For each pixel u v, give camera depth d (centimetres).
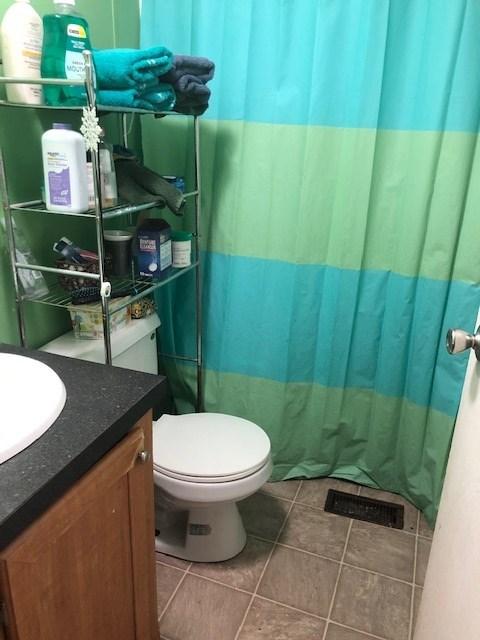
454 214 166
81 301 152
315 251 184
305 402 206
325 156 173
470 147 159
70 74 131
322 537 188
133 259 171
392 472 208
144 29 181
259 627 155
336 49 162
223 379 209
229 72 174
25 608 81
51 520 83
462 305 171
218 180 186
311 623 156
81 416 96
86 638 100
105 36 172
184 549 176
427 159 165
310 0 159
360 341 193
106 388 106
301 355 198
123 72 130
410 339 187
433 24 154
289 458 214
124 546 108
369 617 159
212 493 155
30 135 149
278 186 178
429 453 192
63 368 114
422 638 119
